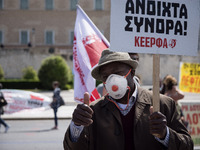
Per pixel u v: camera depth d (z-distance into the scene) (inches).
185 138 70.3
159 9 70.4
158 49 69.7
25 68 1244.5
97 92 112.9
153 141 70.6
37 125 317.1
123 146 70.2
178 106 167.8
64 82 1036.5
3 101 319.0
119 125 71.5
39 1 1437.0
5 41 1401.3
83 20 118.9
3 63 1322.6
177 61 1305.4
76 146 67.8
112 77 69.4
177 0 71.7
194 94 828.0
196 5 73.2
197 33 72.9
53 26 1443.2
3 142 274.7
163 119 63.2
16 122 355.3
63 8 1449.3
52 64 1035.3
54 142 267.7
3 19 1385.3
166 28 70.7
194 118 221.3
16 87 1094.4
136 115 72.0
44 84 1042.7
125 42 67.7
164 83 172.7
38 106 320.2
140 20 68.9
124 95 74.0
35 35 1433.3
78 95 113.6
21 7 1421.0
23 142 270.5
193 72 246.1
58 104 263.4
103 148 70.6
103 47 116.0
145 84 1245.7
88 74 112.4
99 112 74.2
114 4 67.2
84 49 115.1
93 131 72.8
